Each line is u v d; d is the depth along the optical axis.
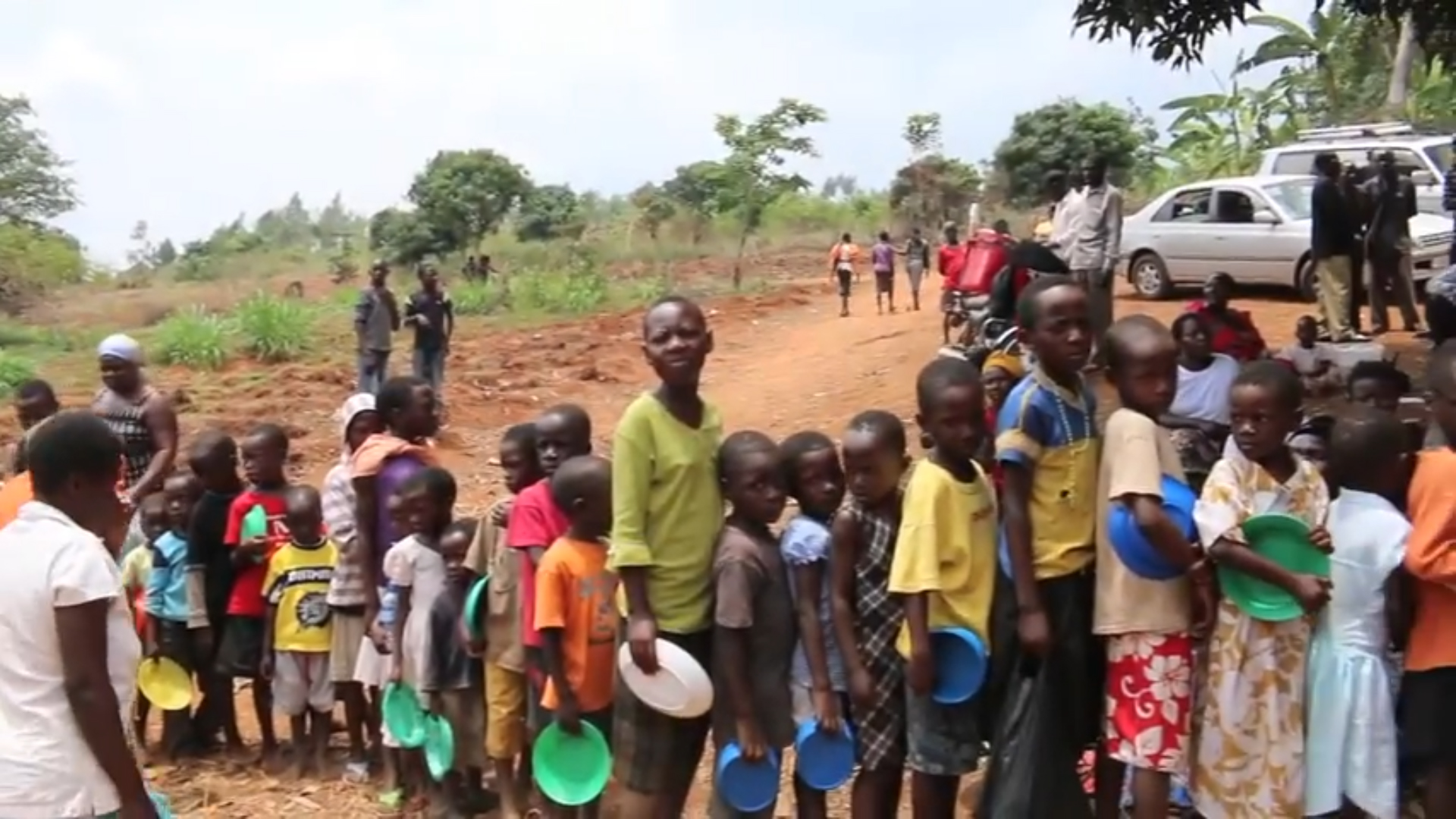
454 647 6.02
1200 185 18.38
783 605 4.74
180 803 6.48
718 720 4.68
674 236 43.94
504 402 18.55
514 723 5.79
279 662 6.81
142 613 7.14
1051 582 4.52
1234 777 4.40
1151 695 4.41
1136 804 4.46
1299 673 4.43
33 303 39.38
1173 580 4.41
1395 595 4.53
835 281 32.94
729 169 35.06
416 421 6.62
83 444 3.93
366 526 6.43
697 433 4.71
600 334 24.80
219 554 7.01
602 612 5.15
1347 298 13.70
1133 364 4.43
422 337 17.30
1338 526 4.53
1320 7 10.30
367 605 6.43
